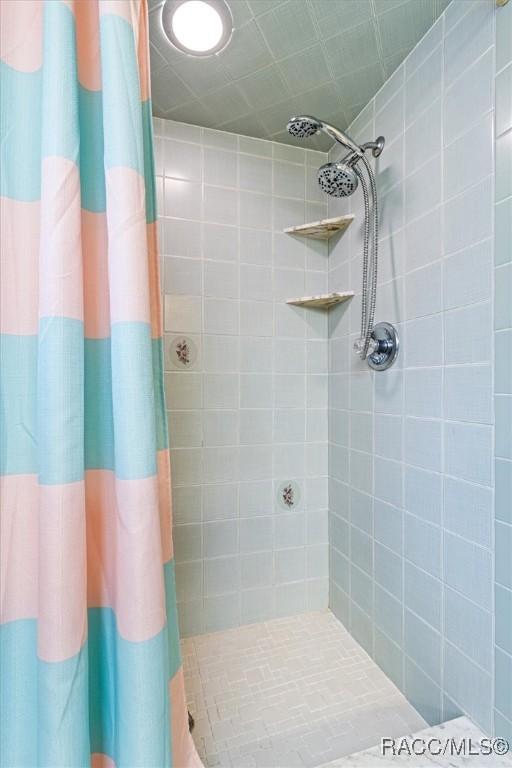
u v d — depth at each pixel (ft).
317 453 4.71
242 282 4.40
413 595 3.25
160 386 1.70
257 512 4.49
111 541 1.51
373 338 3.67
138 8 1.62
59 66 1.32
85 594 1.39
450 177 2.82
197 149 4.21
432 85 2.99
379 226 3.67
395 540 3.49
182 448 4.21
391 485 3.54
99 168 1.49
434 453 3.00
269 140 4.47
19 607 1.40
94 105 1.49
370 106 3.80
